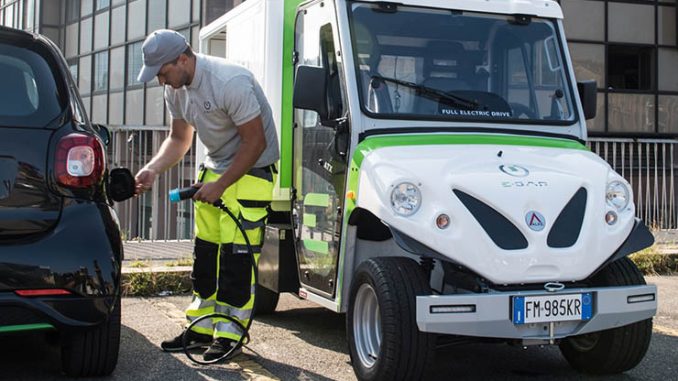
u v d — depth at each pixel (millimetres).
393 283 4035
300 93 4699
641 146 12266
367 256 4746
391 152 4426
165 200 9969
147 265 7828
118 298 4000
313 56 5410
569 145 4934
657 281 8531
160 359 4887
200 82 4684
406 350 3955
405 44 5004
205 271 5062
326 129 5055
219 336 4859
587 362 4680
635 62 16562
